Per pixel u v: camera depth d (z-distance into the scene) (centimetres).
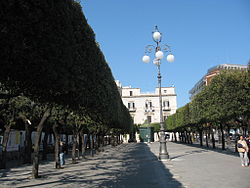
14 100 1691
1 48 614
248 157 1684
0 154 2538
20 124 2522
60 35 809
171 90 9944
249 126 2338
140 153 3222
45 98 1014
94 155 3259
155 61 2203
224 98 2178
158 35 2178
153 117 9812
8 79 794
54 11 757
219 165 1645
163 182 1112
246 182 1027
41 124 1432
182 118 4856
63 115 1800
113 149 4547
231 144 5022
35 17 647
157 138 9662
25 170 1820
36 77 771
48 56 761
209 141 6700
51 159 2805
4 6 572
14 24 598
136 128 9550
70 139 5381
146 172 1466
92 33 1395
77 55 1026
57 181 1266
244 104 2083
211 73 7969
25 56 679
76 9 1109
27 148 2277
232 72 2294
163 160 2092
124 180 1219
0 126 2478
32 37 685
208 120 2970
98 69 1675
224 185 980
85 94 1357
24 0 613
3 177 1464
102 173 1516
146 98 9931
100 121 2789
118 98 3697
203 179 1140
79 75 1091
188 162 1900
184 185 1016
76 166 1984
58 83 857
